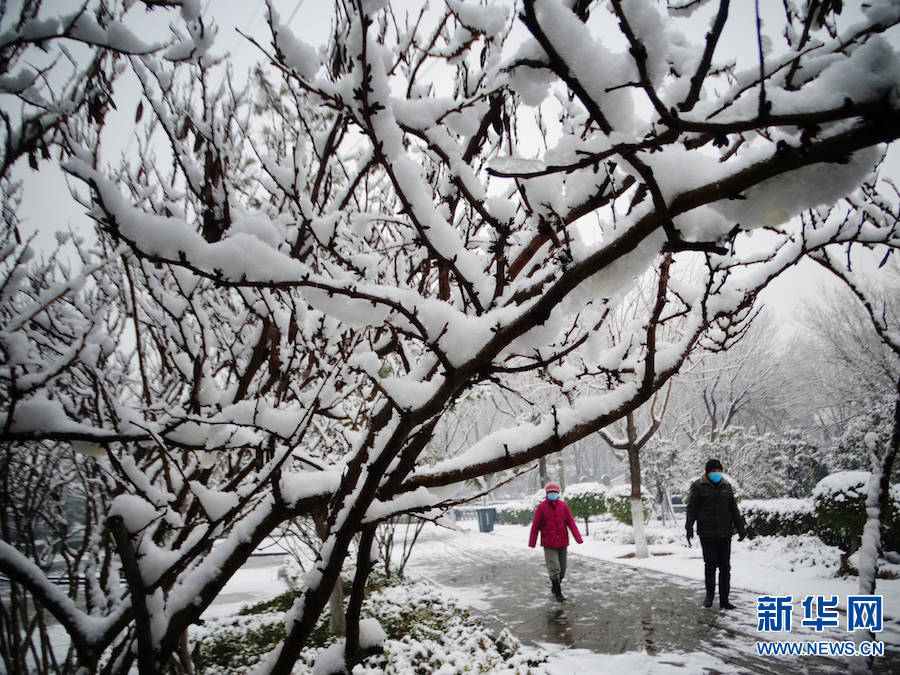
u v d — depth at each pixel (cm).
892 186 237
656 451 1606
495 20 190
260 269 121
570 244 127
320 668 196
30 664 487
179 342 242
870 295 278
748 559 918
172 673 190
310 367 262
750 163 94
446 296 217
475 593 805
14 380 172
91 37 156
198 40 182
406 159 142
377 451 176
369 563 204
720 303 195
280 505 184
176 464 170
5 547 161
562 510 741
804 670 429
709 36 97
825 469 1947
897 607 571
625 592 742
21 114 165
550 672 454
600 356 219
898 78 79
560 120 213
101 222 112
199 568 178
